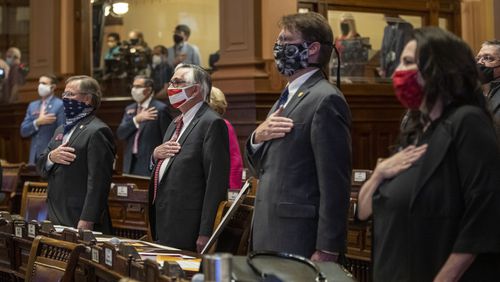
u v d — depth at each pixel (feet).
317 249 10.74
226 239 13.94
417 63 8.46
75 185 17.38
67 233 12.46
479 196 8.14
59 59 33.24
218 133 14.83
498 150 8.28
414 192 8.48
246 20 27.61
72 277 10.92
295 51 11.46
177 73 15.20
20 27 36.60
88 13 33.30
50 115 28.04
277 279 7.85
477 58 15.51
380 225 8.86
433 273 8.43
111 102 31.96
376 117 31.01
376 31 31.32
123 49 32.81
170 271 8.99
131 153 26.53
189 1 31.45
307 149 11.14
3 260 13.99
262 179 11.55
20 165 24.00
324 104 10.98
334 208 10.71
